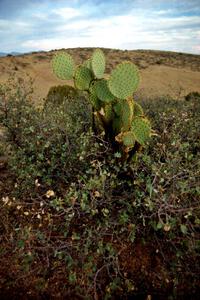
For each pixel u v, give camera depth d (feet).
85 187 8.31
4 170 12.02
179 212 7.79
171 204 7.84
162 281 7.57
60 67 10.37
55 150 10.47
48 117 11.71
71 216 7.98
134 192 8.57
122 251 8.22
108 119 10.30
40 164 10.00
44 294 7.31
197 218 7.71
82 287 7.44
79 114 14.51
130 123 9.71
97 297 7.18
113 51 197.98
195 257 7.59
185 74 122.42
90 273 7.29
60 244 7.72
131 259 8.06
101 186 8.52
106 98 9.92
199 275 7.49
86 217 8.97
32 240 8.07
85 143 9.97
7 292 7.32
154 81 110.01
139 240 8.53
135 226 8.07
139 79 9.37
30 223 9.08
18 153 10.59
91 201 8.44
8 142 11.97
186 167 9.23
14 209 9.67
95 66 10.04
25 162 10.28
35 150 10.77
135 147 10.06
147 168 9.20
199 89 103.60
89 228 8.51
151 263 7.97
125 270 7.82
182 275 7.52
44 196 9.98
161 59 187.83
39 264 7.89
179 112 14.15
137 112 10.52
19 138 11.37
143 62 168.04
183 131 12.37
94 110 10.69
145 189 8.24
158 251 7.98
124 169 9.29
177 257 7.63
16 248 7.79
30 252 7.43
